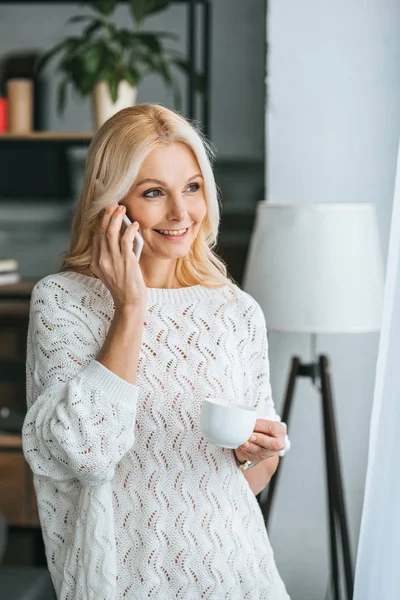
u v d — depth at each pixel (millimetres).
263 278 2762
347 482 3129
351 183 3023
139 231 1728
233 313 1855
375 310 2742
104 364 1624
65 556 1734
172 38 3689
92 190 1724
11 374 3777
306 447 3162
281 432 1739
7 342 3857
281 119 3031
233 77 3779
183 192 1737
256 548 1777
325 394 2822
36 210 3877
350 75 2990
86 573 1672
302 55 3000
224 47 3777
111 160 1689
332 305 2699
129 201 1713
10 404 3805
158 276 1838
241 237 3777
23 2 3818
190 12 3590
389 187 3012
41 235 3887
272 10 2992
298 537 3188
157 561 1685
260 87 3768
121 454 1618
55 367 1697
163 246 1731
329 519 2826
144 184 1694
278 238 2752
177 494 1708
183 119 1730
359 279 2719
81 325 1733
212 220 1829
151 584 1678
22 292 3617
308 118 3020
